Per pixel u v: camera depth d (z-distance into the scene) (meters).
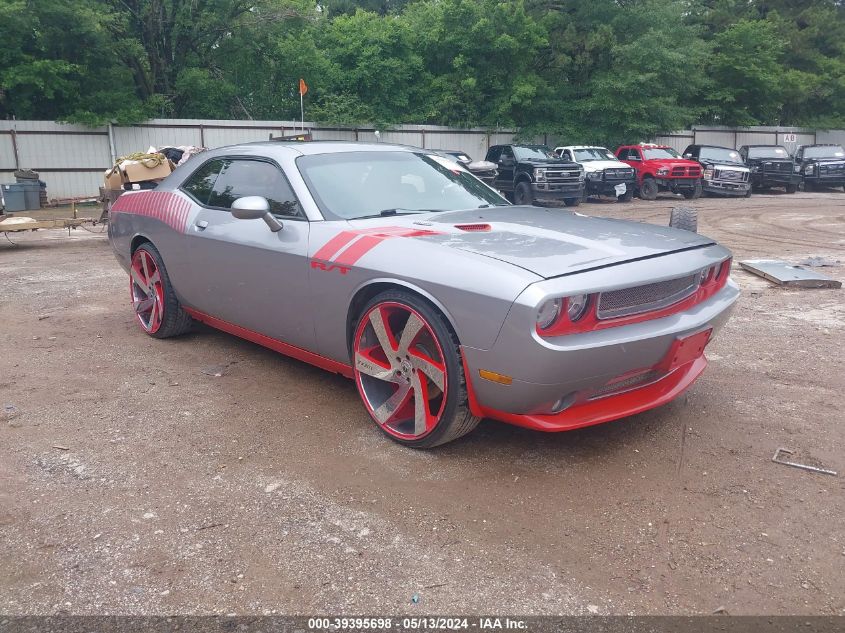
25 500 3.06
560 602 2.38
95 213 17.25
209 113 26.55
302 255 3.88
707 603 2.38
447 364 3.21
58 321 6.21
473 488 3.15
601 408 3.35
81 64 21.80
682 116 29.56
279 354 5.19
